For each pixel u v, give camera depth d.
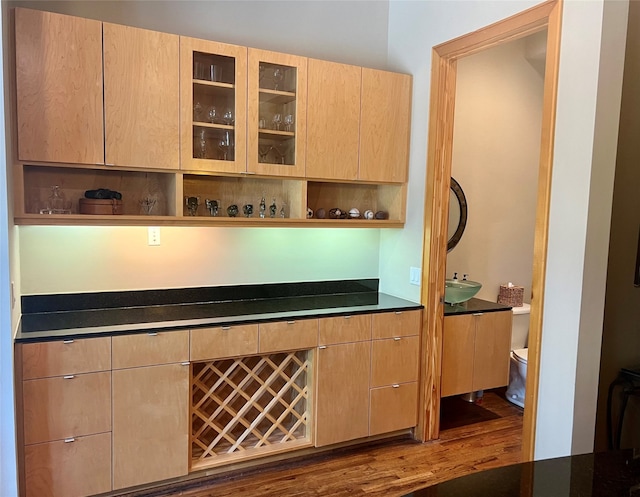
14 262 2.29
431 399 3.29
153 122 2.59
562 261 2.30
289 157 3.01
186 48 2.64
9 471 2.13
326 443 2.99
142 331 2.44
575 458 1.36
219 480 2.76
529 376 2.47
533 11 2.44
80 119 2.42
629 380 2.54
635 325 2.63
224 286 3.21
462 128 3.98
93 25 2.41
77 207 2.72
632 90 2.46
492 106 4.12
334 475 2.86
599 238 2.24
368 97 3.17
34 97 2.31
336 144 3.09
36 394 2.25
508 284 4.27
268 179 3.20
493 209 4.22
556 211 2.32
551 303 2.36
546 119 2.35
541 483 1.21
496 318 3.63
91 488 2.41
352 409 3.04
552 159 2.33
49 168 2.65
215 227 3.05
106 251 2.87
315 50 3.37
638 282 2.61
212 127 2.77
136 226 2.69
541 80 4.37
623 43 2.20
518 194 4.35
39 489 2.29
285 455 2.98
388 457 3.08
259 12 3.18
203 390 2.73
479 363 3.58
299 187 3.07
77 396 2.34
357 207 3.60
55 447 2.31
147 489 2.62
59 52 2.35
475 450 3.20
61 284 2.77
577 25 2.21
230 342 2.65
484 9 2.75
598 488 1.19
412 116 3.32
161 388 2.51
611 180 2.24
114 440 2.44
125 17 2.81
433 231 3.19
